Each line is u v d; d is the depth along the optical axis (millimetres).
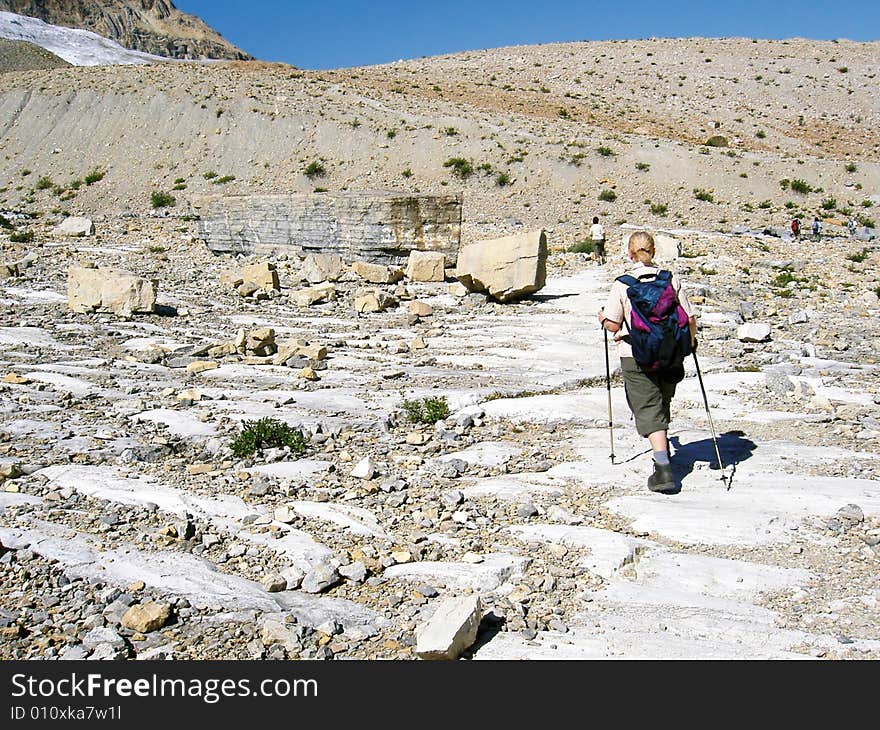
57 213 54438
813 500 6680
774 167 52500
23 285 20641
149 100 66562
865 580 5410
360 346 14688
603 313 7094
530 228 42031
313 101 65875
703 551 5941
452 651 4512
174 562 5680
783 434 8891
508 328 16500
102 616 5039
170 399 10492
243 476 7508
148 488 7059
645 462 7852
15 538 6012
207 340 15148
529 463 7977
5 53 127875
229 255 28484
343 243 25109
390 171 55719
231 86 68812
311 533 6262
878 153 65750
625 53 97312
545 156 54312
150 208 54906
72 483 7172
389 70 91688
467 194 51844
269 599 5266
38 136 65250
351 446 8625
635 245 7020
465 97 76750
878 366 12898
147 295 17438
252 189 55750
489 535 6234
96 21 198500
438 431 9164
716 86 84125
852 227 41250
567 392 11188
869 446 8336
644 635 4812
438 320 17641
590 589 5371
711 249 30547
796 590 5297
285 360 12984
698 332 15695
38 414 9570
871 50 96625
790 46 98750
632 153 54219
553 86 85312
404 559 5812
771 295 20781
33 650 4723
